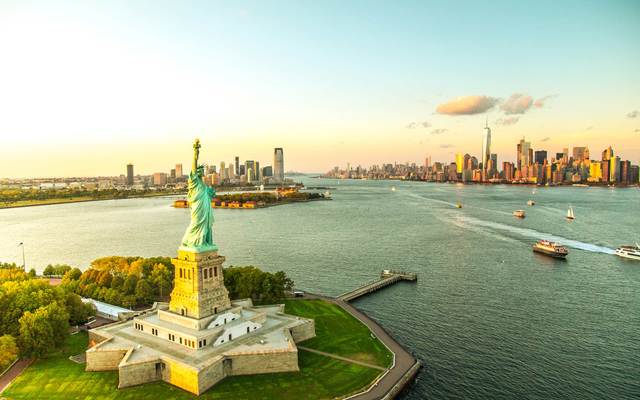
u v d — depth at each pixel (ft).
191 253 399.03
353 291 609.01
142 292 529.04
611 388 366.22
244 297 522.47
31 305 414.00
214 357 354.54
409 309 553.64
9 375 360.48
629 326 495.41
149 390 337.52
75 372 365.40
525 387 367.25
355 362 385.29
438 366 401.70
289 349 368.89
